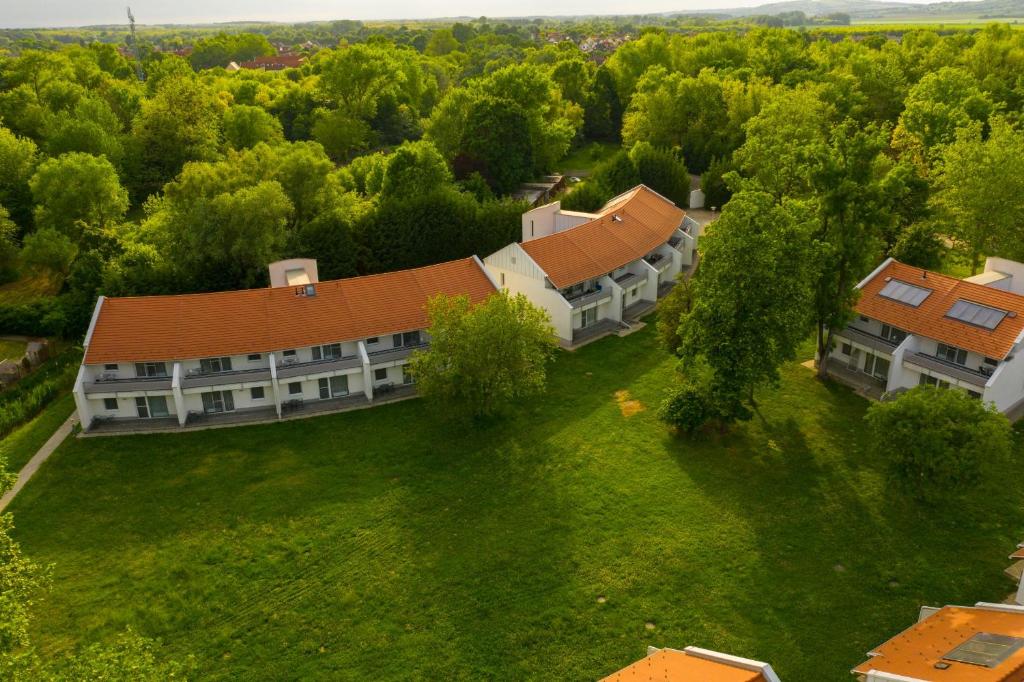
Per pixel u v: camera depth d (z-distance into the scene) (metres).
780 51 168.12
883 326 62.28
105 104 136.38
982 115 107.25
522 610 40.31
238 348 59.72
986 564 42.38
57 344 76.69
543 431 57.50
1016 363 54.72
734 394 52.06
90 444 57.16
